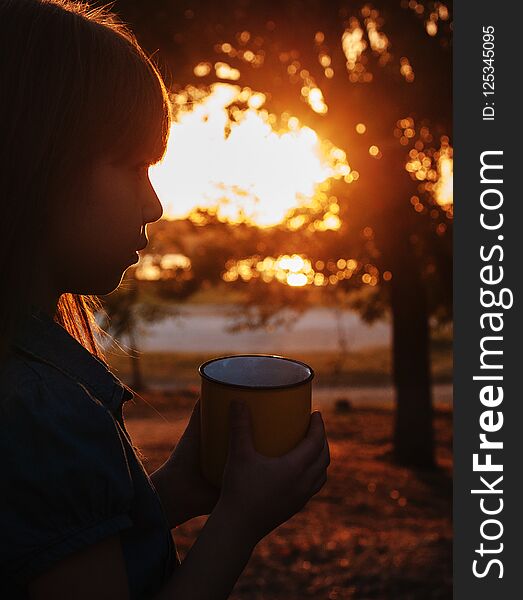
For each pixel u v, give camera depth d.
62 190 0.83
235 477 0.92
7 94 0.81
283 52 10.21
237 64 10.06
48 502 0.74
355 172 10.80
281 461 0.94
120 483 0.79
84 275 0.88
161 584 0.91
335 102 9.70
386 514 9.17
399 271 13.53
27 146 0.81
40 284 0.86
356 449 16.75
